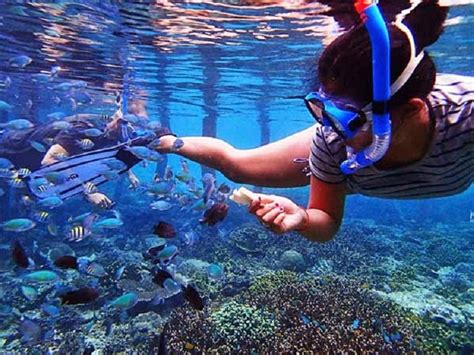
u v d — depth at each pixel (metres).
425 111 0.65
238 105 10.38
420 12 0.62
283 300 3.04
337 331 2.42
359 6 0.54
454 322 3.05
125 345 2.84
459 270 5.28
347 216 11.21
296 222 0.72
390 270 4.80
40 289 3.79
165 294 3.14
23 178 2.95
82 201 8.06
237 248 5.26
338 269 4.80
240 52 5.39
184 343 2.47
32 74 6.73
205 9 3.81
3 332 3.14
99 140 3.36
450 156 0.70
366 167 0.78
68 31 4.59
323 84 0.64
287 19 4.01
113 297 3.51
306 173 1.11
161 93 8.39
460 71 7.00
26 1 3.77
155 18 4.11
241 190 0.73
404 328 2.69
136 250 5.68
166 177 3.44
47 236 6.32
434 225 10.18
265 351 2.29
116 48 5.24
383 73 0.55
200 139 1.25
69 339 2.89
